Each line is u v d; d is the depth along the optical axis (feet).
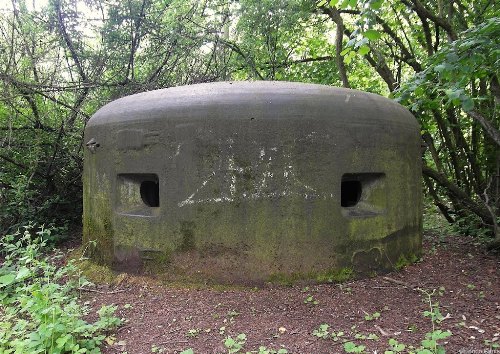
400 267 13.94
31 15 23.26
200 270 12.50
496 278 13.58
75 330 9.29
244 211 12.26
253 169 12.20
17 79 20.33
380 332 9.85
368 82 34.96
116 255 13.69
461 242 18.69
